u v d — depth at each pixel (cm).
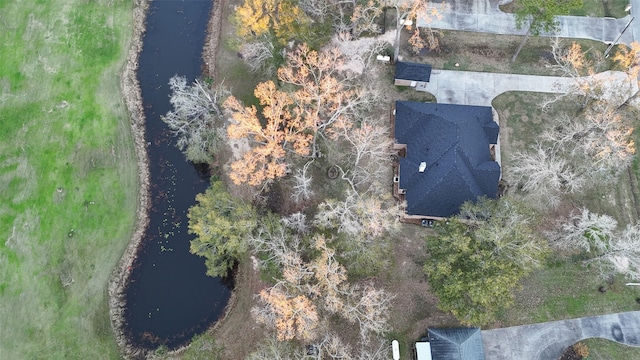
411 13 4909
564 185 4938
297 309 3762
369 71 5534
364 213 4041
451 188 4688
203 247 4572
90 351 4591
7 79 5528
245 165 4381
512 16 5819
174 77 5462
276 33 4819
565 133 4850
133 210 5091
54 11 5881
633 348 4441
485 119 5047
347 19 5644
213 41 5894
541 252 3944
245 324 4666
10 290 4706
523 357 4438
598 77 5506
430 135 4931
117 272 4862
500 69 5562
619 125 4616
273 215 4634
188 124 5106
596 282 4669
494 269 3797
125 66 5725
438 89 5462
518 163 4978
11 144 5238
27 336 4578
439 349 4266
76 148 5256
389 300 4616
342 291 4019
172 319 4756
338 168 5116
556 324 4541
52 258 4828
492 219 3950
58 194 5044
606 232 4216
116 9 5984
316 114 4422
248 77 5600
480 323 3966
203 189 5247
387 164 5156
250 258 4897
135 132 5425
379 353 4253
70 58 5662
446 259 3925
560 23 5794
